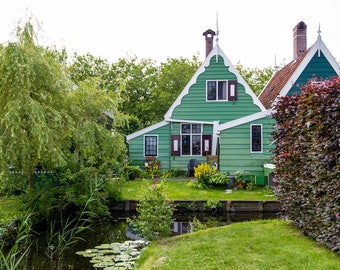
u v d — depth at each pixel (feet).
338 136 14.70
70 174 32.48
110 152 32.96
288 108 21.07
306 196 18.90
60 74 29.78
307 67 51.60
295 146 19.35
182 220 34.24
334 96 15.08
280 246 17.98
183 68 91.61
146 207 24.90
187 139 60.39
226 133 49.26
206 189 45.60
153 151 60.85
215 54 58.80
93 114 32.19
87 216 33.19
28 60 26.76
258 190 45.27
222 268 15.40
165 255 18.25
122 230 30.01
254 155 48.75
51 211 32.07
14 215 28.25
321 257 15.94
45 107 27.84
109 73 96.07
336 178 15.46
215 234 21.36
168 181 51.60
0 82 26.66
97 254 22.39
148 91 95.30
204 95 59.11
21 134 26.43
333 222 15.90
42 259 21.86
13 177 30.60
